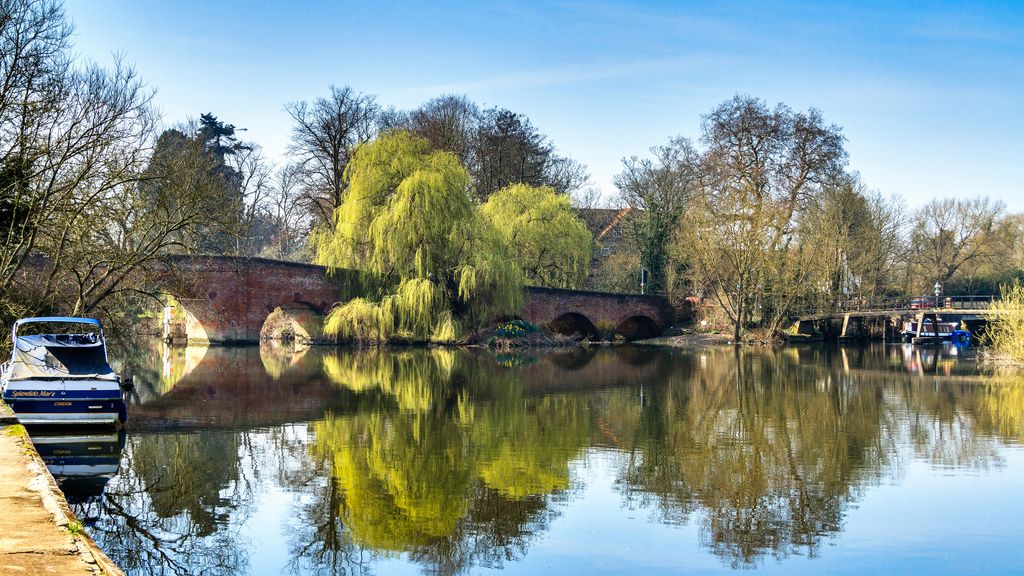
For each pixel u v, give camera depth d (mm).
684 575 11102
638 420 22297
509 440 19406
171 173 25047
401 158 44656
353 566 11438
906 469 16719
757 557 11695
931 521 13273
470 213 45062
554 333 53531
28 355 19172
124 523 13031
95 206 23562
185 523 13086
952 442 19406
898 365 38531
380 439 19375
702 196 53188
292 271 45875
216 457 17266
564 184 69062
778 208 50625
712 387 29500
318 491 14891
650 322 58500
